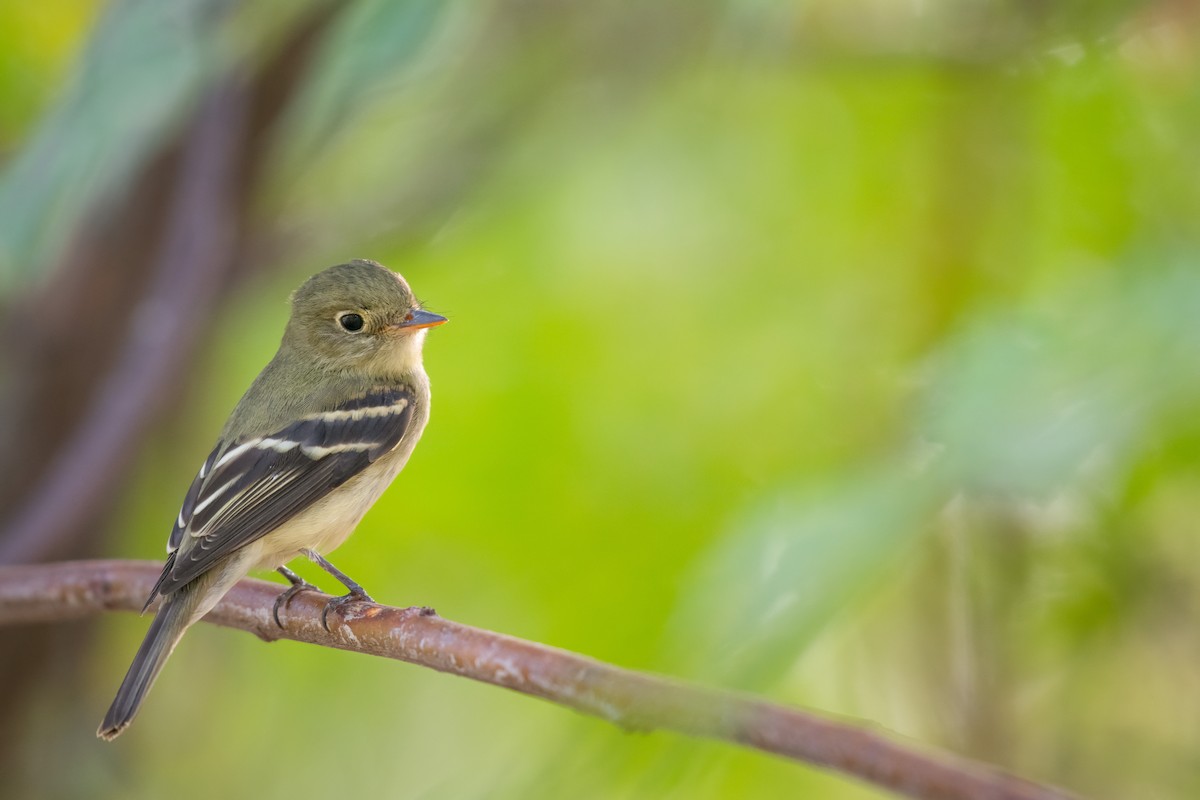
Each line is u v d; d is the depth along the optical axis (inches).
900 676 347.6
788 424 415.8
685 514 402.3
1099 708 334.3
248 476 349.7
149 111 272.7
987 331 211.3
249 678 502.3
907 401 315.0
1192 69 351.6
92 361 453.1
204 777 498.9
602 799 233.3
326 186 480.1
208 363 472.4
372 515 429.1
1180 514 312.0
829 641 346.3
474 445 421.4
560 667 209.0
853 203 426.6
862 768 163.6
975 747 338.3
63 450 457.7
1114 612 323.3
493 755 471.8
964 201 382.6
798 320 424.8
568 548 406.6
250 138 426.9
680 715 182.4
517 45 426.3
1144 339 197.0
